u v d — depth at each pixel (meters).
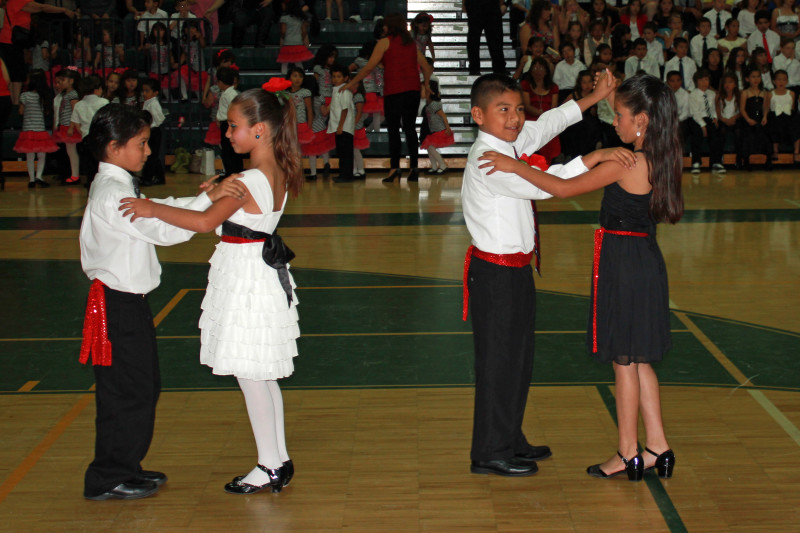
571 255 8.49
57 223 10.34
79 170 14.40
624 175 3.76
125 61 15.86
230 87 12.62
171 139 15.38
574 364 5.45
